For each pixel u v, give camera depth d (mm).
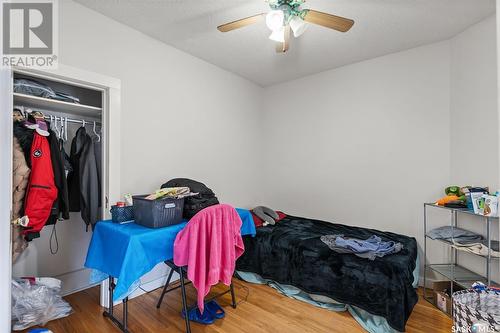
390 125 2840
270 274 2484
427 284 2527
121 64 2246
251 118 3752
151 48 2482
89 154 2252
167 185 2357
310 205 3490
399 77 2777
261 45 2656
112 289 1887
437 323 1914
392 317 1761
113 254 1663
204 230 1719
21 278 1923
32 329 1757
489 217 1784
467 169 2271
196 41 2574
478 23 2164
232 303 2154
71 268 2396
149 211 1751
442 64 2521
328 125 3320
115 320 1857
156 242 1671
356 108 3080
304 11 1699
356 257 2064
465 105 2291
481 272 2115
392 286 1805
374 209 2943
